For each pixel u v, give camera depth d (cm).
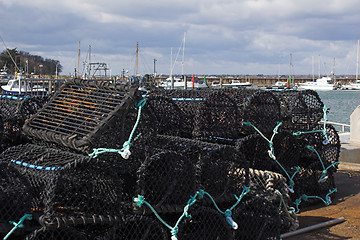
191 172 408
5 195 335
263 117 597
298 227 554
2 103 623
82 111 434
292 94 665
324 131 674
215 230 429
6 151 429
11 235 340
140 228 390
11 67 6116
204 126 566
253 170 525
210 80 9119
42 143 475
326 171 682
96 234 363
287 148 624
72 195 350
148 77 2241
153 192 392
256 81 11412
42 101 589
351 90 12394
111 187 360
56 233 346
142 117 420
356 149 1128
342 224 567
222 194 443
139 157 415
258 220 463
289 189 572
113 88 430
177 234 392
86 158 344
